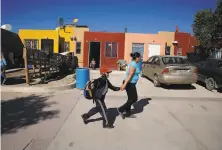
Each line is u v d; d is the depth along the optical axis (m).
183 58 12.13
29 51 10.68
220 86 10.98
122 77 15.57
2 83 10.48
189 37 23.34
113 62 22.59
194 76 11.12
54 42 23.42
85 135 5.36
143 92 10.62
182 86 12.48
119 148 4.79
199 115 7.28
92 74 16.91
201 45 19.42
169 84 11.41
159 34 22.91
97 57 23.19
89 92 5.80
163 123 6.40
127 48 22.52
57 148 4.67
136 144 5.00
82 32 22.61
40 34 23.47
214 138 5.47
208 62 12.22
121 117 6.74
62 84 11.28
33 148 4.63
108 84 5.92
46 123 6.04
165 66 11.19
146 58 22.66
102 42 22.45
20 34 23.50
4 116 6.51
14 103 7.89
